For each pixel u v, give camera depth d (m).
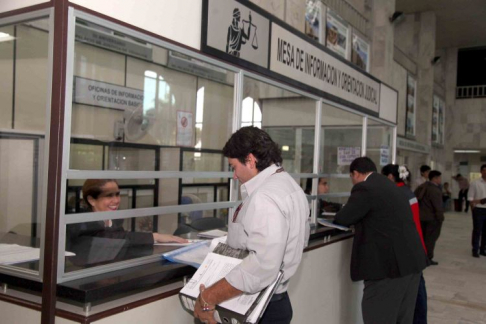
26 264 1.59
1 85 2.08
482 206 7.26
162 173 2.01
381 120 4.97
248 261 1.45
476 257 7.31
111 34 1.94
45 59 1.83
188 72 2.73
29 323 1.54
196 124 2.86
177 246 2.11
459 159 20.20
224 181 2.59
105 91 2.47
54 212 1.51
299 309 2.65
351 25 7.66
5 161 2.10
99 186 1.79
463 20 15.98
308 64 3.36
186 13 2.14
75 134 2.24
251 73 2.66
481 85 18.73
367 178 2.92
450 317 4.25
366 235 2.81
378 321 2.78
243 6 2.55
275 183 1.58
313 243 2.89
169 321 1.70
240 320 1.44
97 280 1.54
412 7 14.94
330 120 3.78
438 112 17.77
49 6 1.57
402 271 2.69
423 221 6.39
